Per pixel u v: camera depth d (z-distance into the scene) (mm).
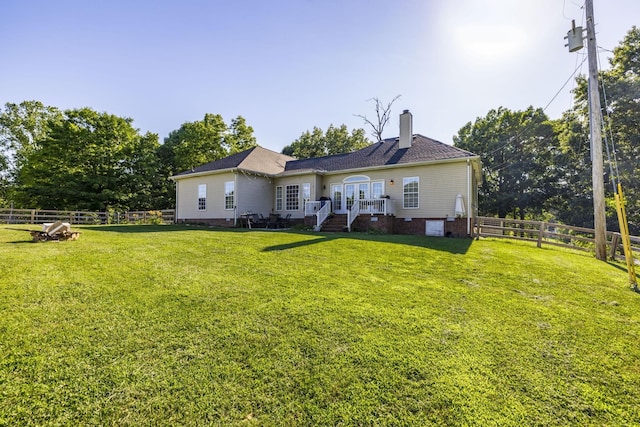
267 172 17969
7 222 18422
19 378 2293
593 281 5633
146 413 2033
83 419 1965
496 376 2545
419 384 2406
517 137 28266
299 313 3607
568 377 2574
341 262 6348
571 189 25109
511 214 32438
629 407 2238
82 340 2842
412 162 14242
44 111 32219
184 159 31094
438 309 3920
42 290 3969
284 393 2266
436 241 10047
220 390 2270
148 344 2826
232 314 3518
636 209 18969
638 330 3529
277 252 7195
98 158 26000
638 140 17766
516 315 3826
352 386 2361
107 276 4676
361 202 15211
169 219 23094
